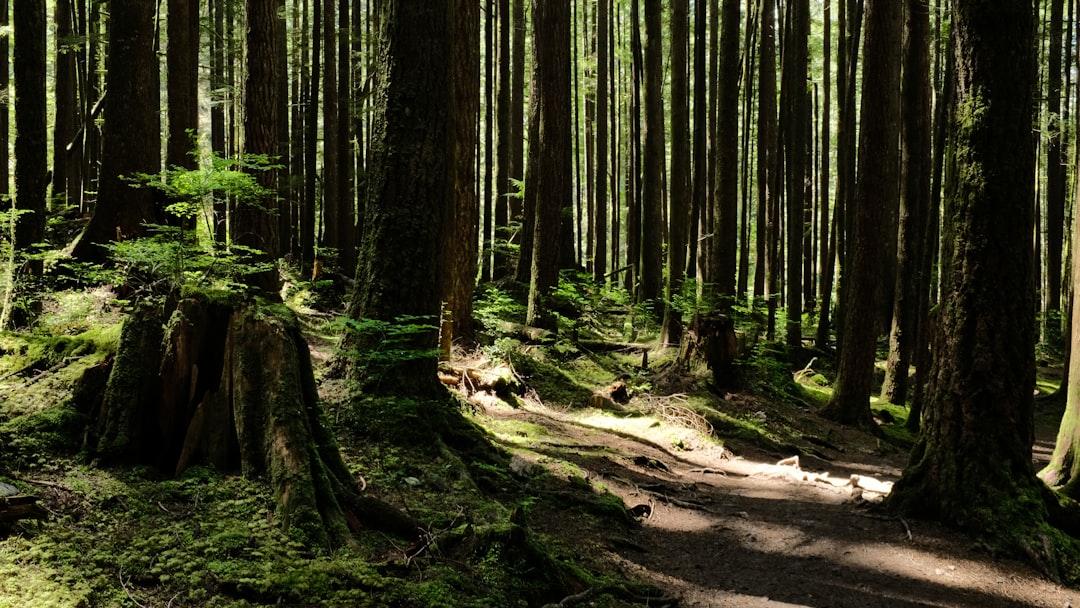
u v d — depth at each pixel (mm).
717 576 5523
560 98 13109
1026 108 6578
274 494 4535
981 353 6629
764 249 18719
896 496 7098
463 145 10945
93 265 9117
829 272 19344
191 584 3664
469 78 10812
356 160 22484
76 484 4344
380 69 6949
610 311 16797
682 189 14102
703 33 14711
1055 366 22375
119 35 10062
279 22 19234
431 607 3814
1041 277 27047
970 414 6672
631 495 7219
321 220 23297
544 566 4590
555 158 13086
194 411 4930
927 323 13000
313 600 3701
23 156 8164
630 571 5320
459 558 4473
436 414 6676
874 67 11961
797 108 17328
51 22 21141
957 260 6789
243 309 5121
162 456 4828
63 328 7707
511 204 18375
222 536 4082
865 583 5469
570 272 16453
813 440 11172
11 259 7641
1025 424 6602
